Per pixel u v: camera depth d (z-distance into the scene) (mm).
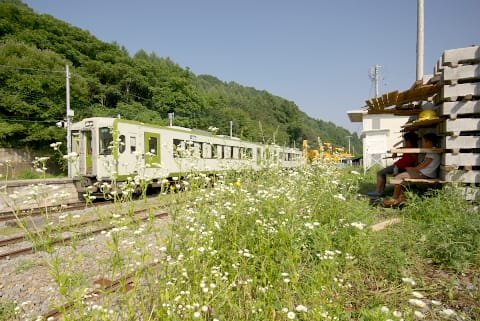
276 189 3918
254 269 2594
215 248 2900
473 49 4812
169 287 2211
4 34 30281
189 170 4031
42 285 3639
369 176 10750
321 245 2904
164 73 47938
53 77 24953
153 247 3676
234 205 3254
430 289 2633
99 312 1980
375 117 19656
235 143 15672
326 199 4105
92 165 10031
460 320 2191
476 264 2982
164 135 11930
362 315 2209
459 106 4926
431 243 3402
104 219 2479
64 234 5355
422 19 8719
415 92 6031
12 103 22312
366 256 3115
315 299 2111
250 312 2131
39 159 2764
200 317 1906
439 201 4383
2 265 4301
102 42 41469
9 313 2980
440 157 5371
